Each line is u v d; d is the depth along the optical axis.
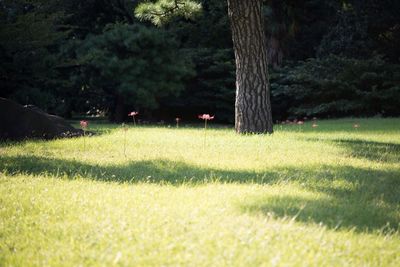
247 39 13.91
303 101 31.27
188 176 7.18
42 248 3.73
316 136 14.56
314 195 5.86
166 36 27.97
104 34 26.94
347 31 32.59
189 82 31.62
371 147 11.29
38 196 5.46
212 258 3.45
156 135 13.73
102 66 25.62
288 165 8.23
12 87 26.28
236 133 14.30
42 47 25.45
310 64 29.95
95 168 7.75
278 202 5.33
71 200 5.27
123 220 4.39
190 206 5.00
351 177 7.26
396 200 5.89
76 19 32.16
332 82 27.55
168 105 31.89
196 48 31.72
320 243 3.88
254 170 7.63
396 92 27.02
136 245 3.73
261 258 3.49
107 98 30.86
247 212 4.73
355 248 3.87
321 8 34.56
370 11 33.53
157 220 4.43
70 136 13.48
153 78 27.08
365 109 29.30
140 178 7.01
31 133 12.92
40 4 26.78
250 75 13.99
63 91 29.14
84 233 4.09
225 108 32.09
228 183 6.59
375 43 34.84
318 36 35.66
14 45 23.50
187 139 12.36
